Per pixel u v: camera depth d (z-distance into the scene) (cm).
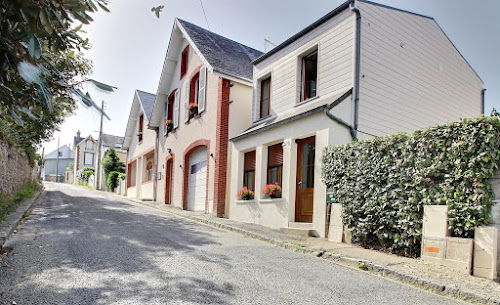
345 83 873
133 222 910
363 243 675
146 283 408
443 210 528
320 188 802
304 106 985
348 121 830
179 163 1616
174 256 543
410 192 582
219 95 1275
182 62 1677
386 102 914
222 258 548
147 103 2373
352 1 870
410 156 586
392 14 967
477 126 495
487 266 462
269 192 968
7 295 359
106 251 558
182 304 347
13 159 1277
